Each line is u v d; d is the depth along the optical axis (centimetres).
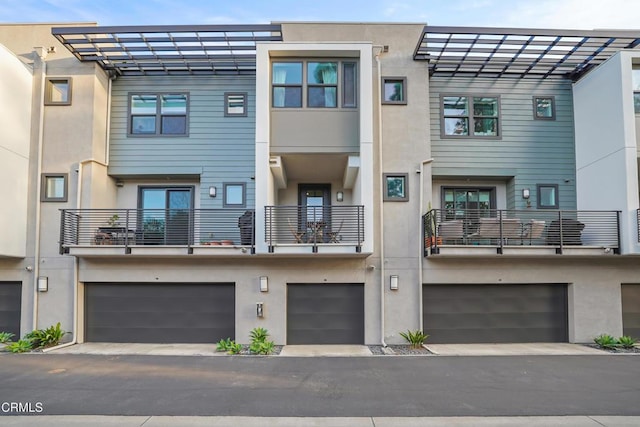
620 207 993
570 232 1011
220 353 891
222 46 1028
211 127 1134
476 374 716
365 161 969
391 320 1010
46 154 1054
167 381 666
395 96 1073
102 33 978
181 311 1027
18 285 1038
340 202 1179
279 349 943
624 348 948
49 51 1077
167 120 1140
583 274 1038
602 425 488
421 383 660
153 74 1141
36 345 950
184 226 1102
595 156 1077
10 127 985
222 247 966
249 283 1013
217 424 490
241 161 1127
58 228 1040
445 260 1029
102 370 737
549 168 1151
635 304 1045
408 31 1083
